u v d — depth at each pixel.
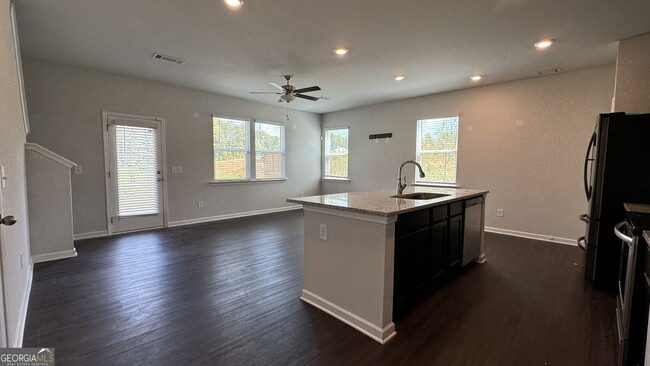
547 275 3.18
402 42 3.34
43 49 3.64
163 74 4.65
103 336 2.03
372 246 2.06
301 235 4.82
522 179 4.78
